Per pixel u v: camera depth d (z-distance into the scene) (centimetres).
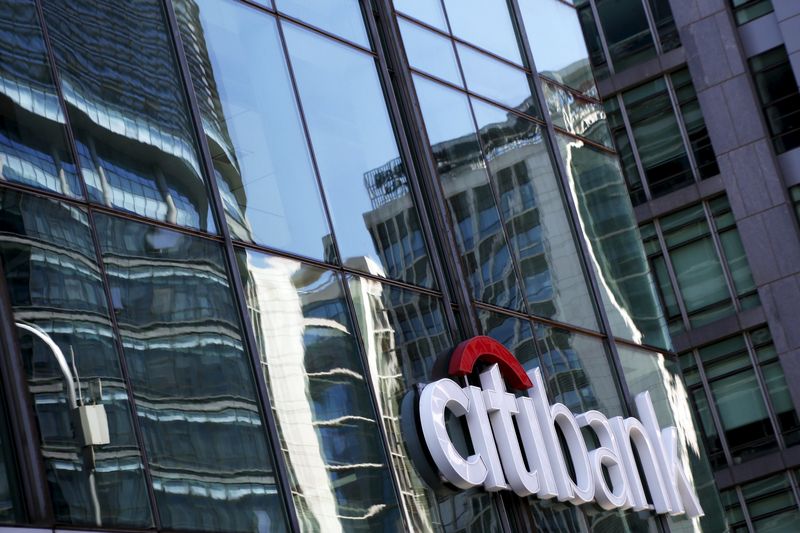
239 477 1309
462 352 1781
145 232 1320
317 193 1650
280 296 1489
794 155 4244
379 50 1939
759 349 4159
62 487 1113
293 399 1437
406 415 1642
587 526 1952
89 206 1260
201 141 1457
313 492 1405
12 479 1085
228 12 1608
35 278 1171
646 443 2184
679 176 4369
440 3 2194
